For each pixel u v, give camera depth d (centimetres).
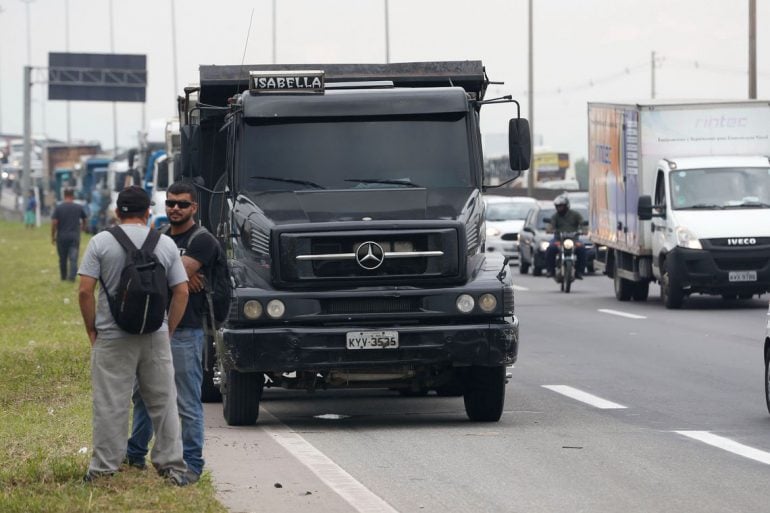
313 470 2572
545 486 2436
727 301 7306
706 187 6738
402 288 3094
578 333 5544
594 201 8050
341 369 3058
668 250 6669
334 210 3175
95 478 2328
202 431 2408
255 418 3219
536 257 9712
